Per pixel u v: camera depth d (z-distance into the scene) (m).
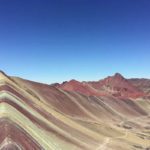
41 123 68.25
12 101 66.12
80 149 69.56
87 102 177.62
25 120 58.00
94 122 134.50
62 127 80.25
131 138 125.25
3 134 43.00
